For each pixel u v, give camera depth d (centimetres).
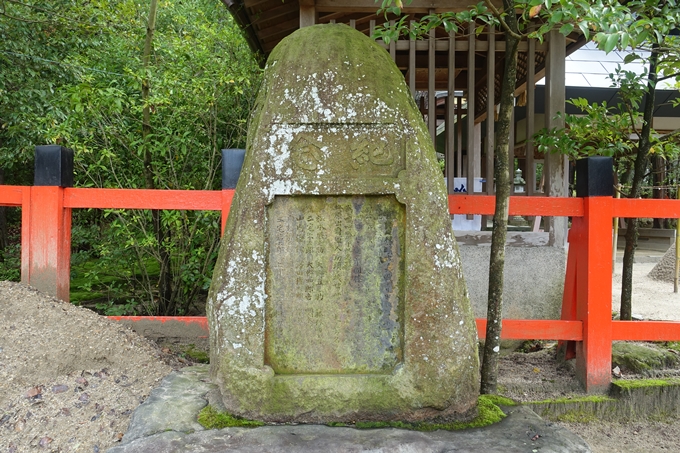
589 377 356
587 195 353
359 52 268
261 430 247
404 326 264
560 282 459
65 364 310
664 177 1035
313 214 268
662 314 550
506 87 298
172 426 249
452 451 232
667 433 328
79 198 380
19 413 277
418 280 262
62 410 281
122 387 307
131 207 377
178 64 493
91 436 267
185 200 374
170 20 839
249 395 260
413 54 472
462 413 265
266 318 268
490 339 313
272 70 277
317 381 261
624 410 344
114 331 348
